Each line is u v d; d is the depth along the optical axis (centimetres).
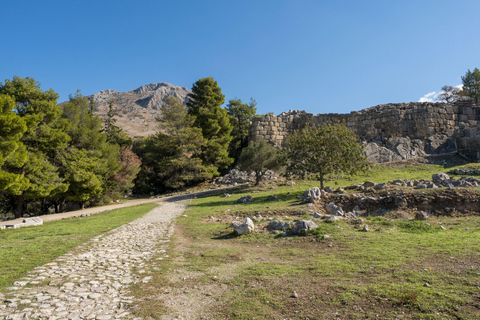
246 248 983
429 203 1462
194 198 2900
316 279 612
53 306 531
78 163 2750
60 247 1005
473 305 430
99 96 18300
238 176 3928
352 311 459
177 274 724
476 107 4216
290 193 2172
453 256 655
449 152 3631
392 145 3806
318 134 2233
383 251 761
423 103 4216
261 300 535
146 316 495
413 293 478
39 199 3281
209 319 479
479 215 1312
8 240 1200
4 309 512
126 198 3956
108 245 1066
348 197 1681
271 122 4419
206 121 4409
